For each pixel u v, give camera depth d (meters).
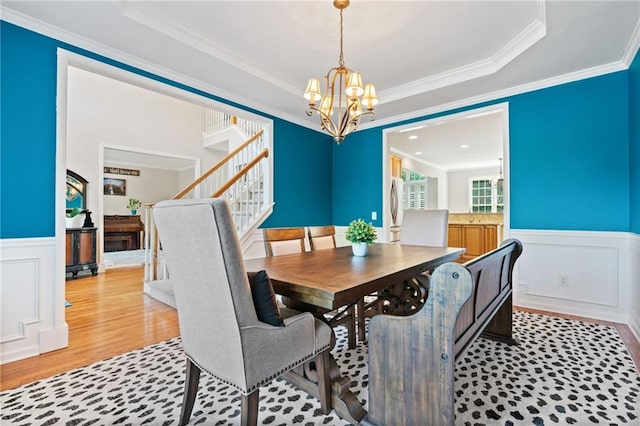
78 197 5.27
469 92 3.31
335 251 2.62
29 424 1.41
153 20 2.19
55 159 2.21
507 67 2.74
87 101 5.40
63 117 2.25
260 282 1.24
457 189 9.34
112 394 1.65
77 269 4.74
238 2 2.06
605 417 1.43
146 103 6.10
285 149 4.15
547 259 3.04
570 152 2.91
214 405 1.55
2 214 2.01
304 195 4.43
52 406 1.55
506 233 3.26
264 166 3.96
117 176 8.97
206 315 1.22
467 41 2.52
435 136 5.58
